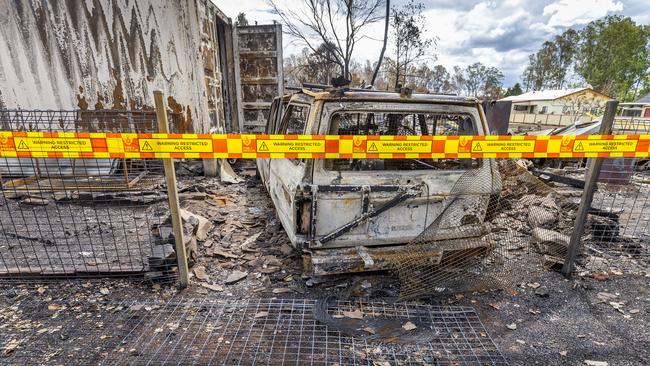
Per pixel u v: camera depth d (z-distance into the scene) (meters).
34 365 2.24
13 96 5.92
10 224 4.56
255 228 4.68
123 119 6.21
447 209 3.11
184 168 7.39
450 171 3.13
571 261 3.46
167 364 2.28
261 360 2.33
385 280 3.27
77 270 3.22
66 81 6.02
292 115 3.95
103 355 2.34
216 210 5.36
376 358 2.36
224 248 4.03
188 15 6.29
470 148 2.90
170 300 3.01
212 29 7.39
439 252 3.06
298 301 2.98
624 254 4.07
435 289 3.10
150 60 6.25
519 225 3.54
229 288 3.22
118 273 3.26
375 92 3.06
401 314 2.83
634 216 5.49
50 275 3.19
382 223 3.09
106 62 6.07
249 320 2.73
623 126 3.88
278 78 9.24
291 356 2.37
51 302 2.93
